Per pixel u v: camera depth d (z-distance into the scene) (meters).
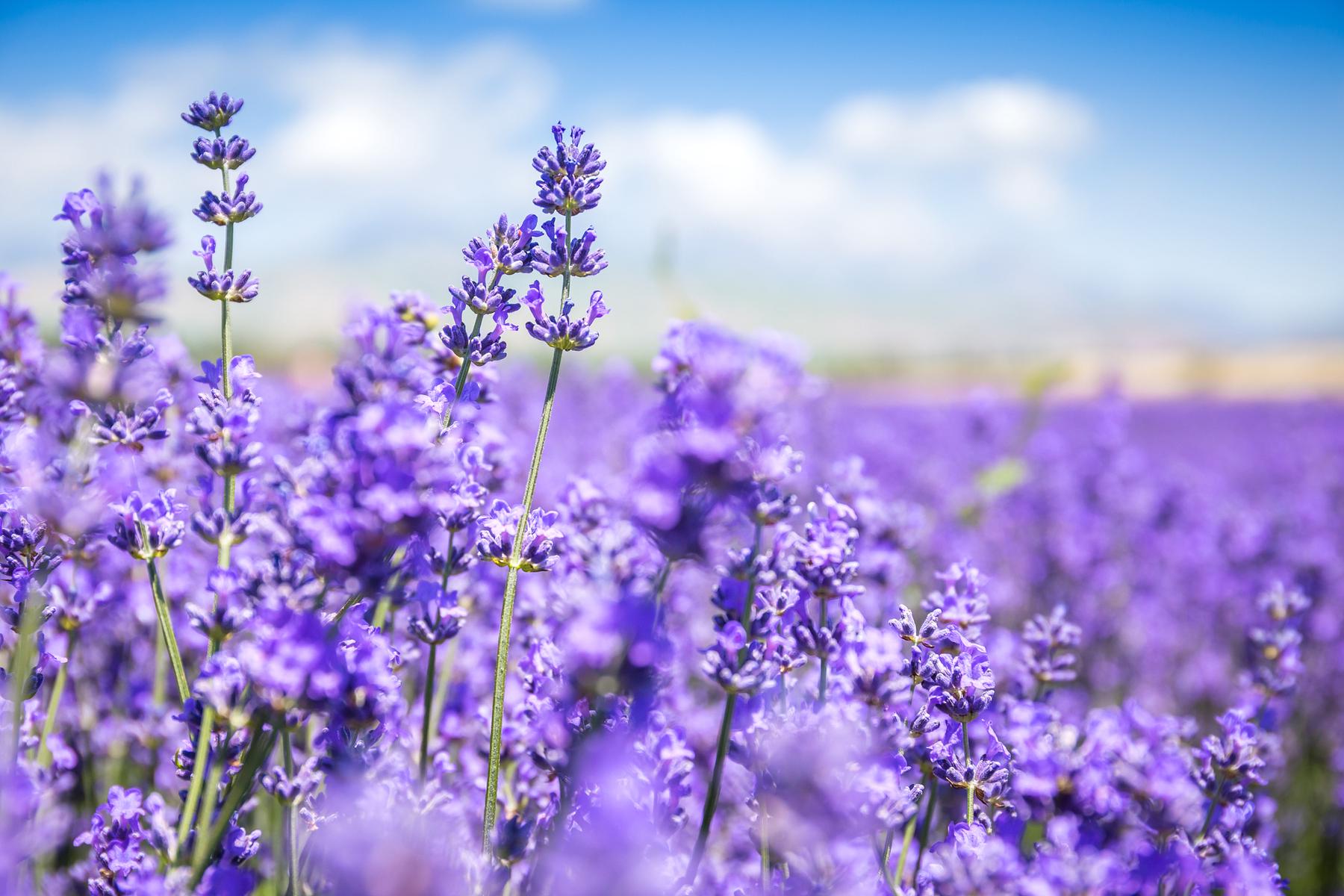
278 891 0.50
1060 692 0.72
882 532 0.61
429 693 0.51
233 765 0.49
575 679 0.43
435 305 0.54
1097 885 0.45
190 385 0.58
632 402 1.69
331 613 0.46
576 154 0.51
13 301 0.55
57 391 0.47
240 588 0.47
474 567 0.59
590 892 0.42
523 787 0.53
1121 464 1.43
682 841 0.51
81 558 0.54
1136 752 0.49
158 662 0.61
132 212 0.46
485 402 0.54
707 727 0.57
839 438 1.62
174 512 0.50
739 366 0.43
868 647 0.50
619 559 0.49
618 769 0.43
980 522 1.24
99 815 0.49
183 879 0.46
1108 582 1.17
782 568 0.49
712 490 0.43
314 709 0.44
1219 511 1.32
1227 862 0.49
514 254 0.51
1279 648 0.64
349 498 0.42
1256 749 0.52
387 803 0.46
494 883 0.46
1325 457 1.92
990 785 0.49
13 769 0.47
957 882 0.45
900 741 0.49
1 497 0.50
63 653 0.55
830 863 0.45
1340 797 0.84
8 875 0.43
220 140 0.51
